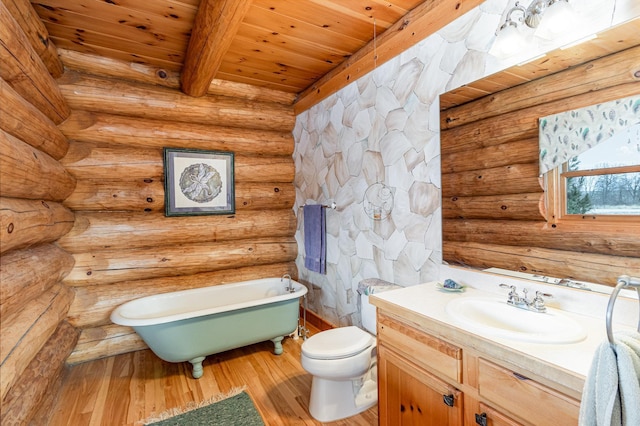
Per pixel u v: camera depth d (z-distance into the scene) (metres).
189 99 3.08
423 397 1.37
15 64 1.56
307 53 2.63
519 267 1.52
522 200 1.50
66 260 2.43
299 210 3.62
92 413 1.99
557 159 1.37
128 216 2.90
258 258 3.47
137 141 2.91
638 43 1.14
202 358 2.46
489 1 1.65
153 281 2.98
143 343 2.91
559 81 1.36
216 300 3.08
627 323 1.17
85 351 2.68
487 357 1.11
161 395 2.18
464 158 1.77
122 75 2.81
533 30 1.46
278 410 2.02
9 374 1.34
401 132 2.20
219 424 1.89
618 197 1.18
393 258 2.30
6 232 1.38
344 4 1.99
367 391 2.11
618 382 0.77
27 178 1.62
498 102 1.60
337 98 2.90
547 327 1.27
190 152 3.12
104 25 2.21
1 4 1.40
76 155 2.65
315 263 3.14
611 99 1.20
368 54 2.46
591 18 1.28
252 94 3.40
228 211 3.33
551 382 0.94
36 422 1.81
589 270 1.27
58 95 2.28
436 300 1.56
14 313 1.60
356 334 2.10
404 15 2.11
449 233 1.87
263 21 2.16
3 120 1.46
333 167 2.98
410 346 1.43
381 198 2.40
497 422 1.08
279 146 3.61
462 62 1.79
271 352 2.82
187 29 2.27
